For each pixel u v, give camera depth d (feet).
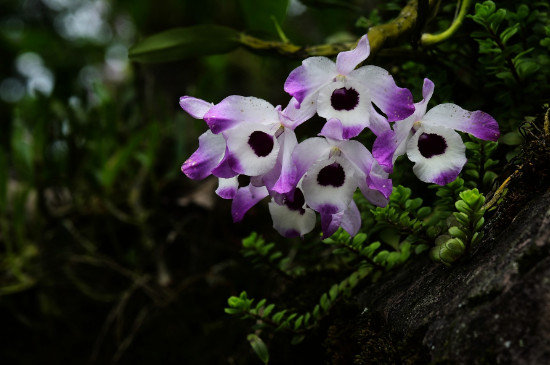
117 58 8.05
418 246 1.88
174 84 4.91
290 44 2.18
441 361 1.51
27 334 3.23
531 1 2.09
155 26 4.91
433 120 1.62
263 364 2.25
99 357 3.09
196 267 3.14
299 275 2.30
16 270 3.15
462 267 1.71
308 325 2.01
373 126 1.59
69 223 3.30
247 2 3.17
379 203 1.65
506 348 1.44
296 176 1.58
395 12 2.40
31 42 7.16
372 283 2.08
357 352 1.86
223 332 2.76
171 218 3.32
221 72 5.04
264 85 5.94
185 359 2.88
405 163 2.07
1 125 4.70
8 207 3.53
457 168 1.62
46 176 3.22
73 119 3.25
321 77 1.56
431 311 1.66
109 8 8.02
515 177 1.75
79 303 3.22
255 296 2.73
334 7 2.59
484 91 2.14
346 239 1.94
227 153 1.59
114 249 3.34
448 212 1.86
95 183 3.20
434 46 2.05
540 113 1.90
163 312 3.00
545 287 1.44
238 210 1.74
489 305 1.50
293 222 1.72
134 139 3.08
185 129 3.45
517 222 1.65
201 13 4.87
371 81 1.56
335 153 1.60
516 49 1.91
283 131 1.60
